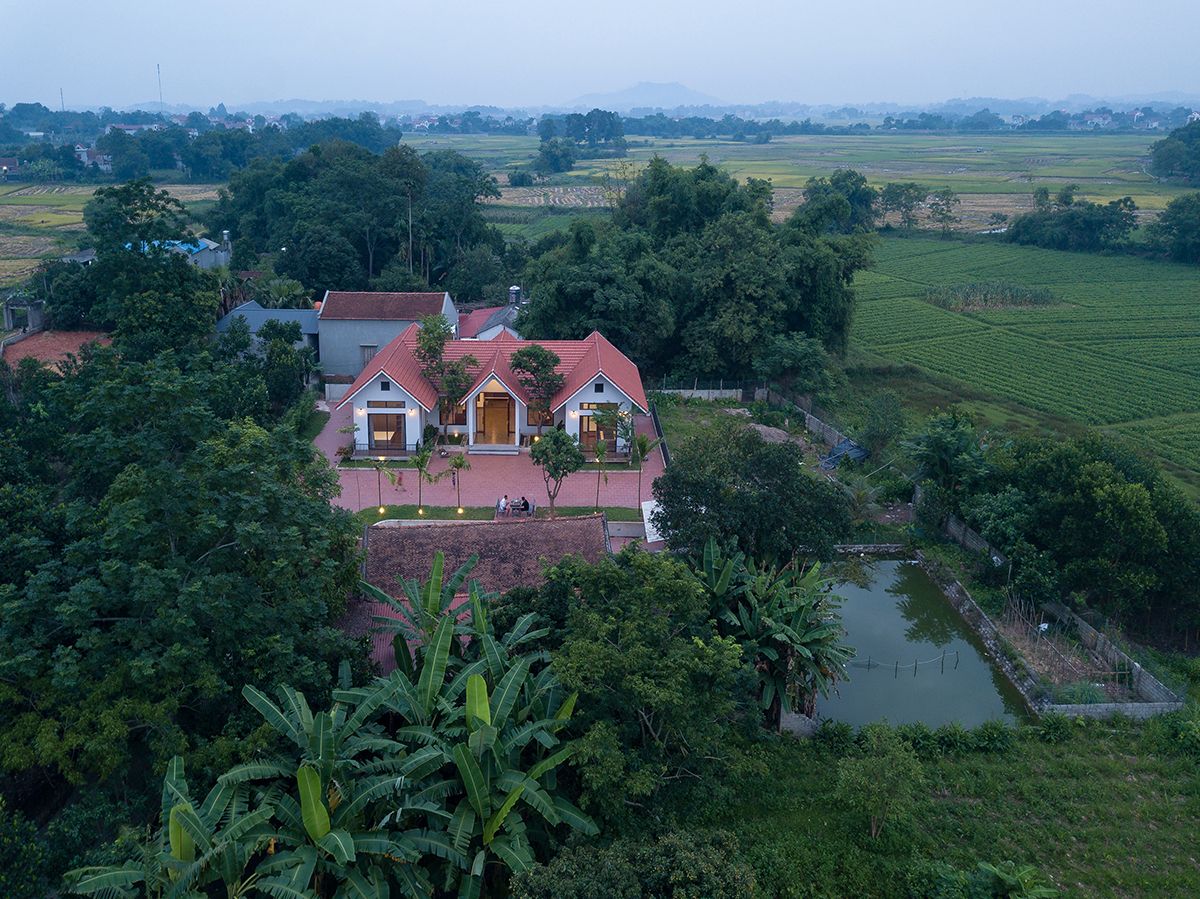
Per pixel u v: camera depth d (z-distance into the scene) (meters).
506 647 26.72
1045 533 40.53
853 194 159.50
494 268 101.12
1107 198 188.25
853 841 26.95
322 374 69.62
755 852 25.88
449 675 27.52
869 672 37.19
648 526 45.16
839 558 44.69
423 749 22.42
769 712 33.09
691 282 74.94
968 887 24.78
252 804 22.45
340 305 72.06
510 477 53.91
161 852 19.64
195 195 171.75
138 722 23.17
